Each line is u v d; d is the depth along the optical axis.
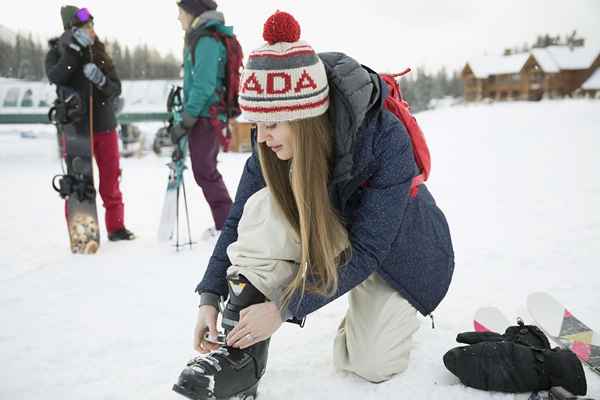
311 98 1.26
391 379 1.63
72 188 3.39
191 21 3.50
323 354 1.86
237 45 3.57
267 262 1.42
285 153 1.35
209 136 3.54
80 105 3.36
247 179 1.66
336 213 1.46
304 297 1.34
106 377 1.74
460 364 1.54
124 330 2.14
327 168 1.38
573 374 1.44
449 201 4.67
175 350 1.95
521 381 1.48
